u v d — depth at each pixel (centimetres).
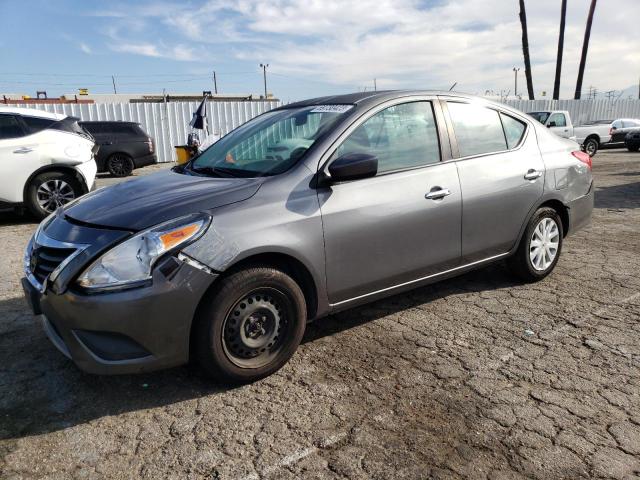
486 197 393
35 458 242
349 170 303
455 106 397
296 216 300
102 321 256
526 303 416
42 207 775
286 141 346
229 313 283
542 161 438
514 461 233
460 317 392
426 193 357
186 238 267
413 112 371
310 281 314
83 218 292
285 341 308
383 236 337
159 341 266
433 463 233
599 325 374
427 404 279
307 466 233
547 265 462
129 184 345
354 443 248
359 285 335
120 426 266
